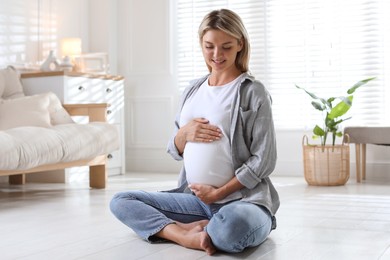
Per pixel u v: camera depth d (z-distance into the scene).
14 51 4.20
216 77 1.75
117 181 3.99
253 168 1.62
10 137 2.74
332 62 4.42
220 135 1.67
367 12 4.30
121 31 5.09
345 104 3.71
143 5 5.02
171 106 4.93
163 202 1.79
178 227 1.69
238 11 4.71
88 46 5.02
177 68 4.94
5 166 2.63
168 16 4.94
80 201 2.89
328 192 3.27
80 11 4.93
